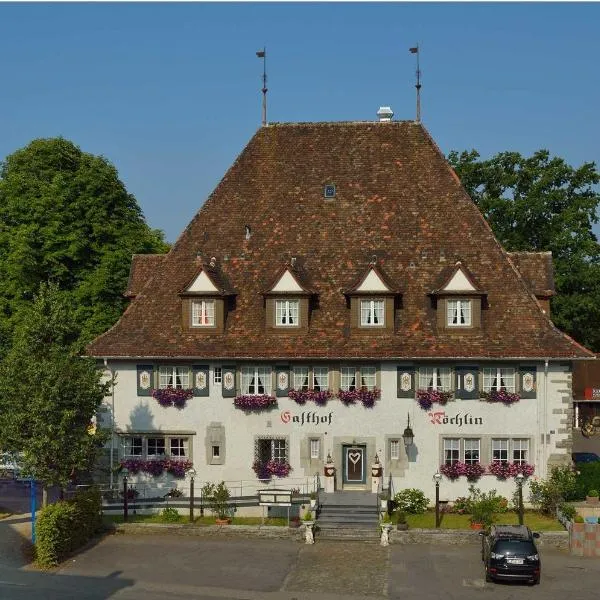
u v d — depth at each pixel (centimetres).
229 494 4475
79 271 6075
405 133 5000
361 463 4516
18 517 4422
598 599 3244
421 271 4619
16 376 3834
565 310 6419
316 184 4919
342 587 3375
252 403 4491
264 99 5138
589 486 4606
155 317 4672
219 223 4884
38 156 6259
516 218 6669
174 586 3366
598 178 6644
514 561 3388
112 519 4297
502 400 4425
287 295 4531
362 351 4441
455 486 4444
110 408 4591
